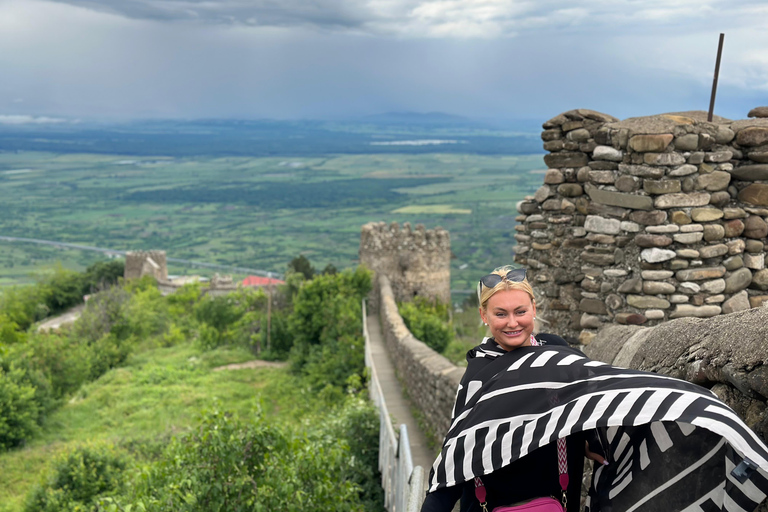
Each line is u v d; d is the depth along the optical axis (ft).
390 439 30.63
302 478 25.84
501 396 7.53
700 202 18.35
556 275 22.48
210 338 123.03
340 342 93.25
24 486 55.88
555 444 7.54
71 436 71.05
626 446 7.59
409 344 55.01
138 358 117.91
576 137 21.29
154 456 53.11
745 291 18.75
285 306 136.15
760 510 7.30
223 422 25.73
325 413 67.31
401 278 136.26
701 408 6.05
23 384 76.54
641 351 12.22
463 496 8.00
